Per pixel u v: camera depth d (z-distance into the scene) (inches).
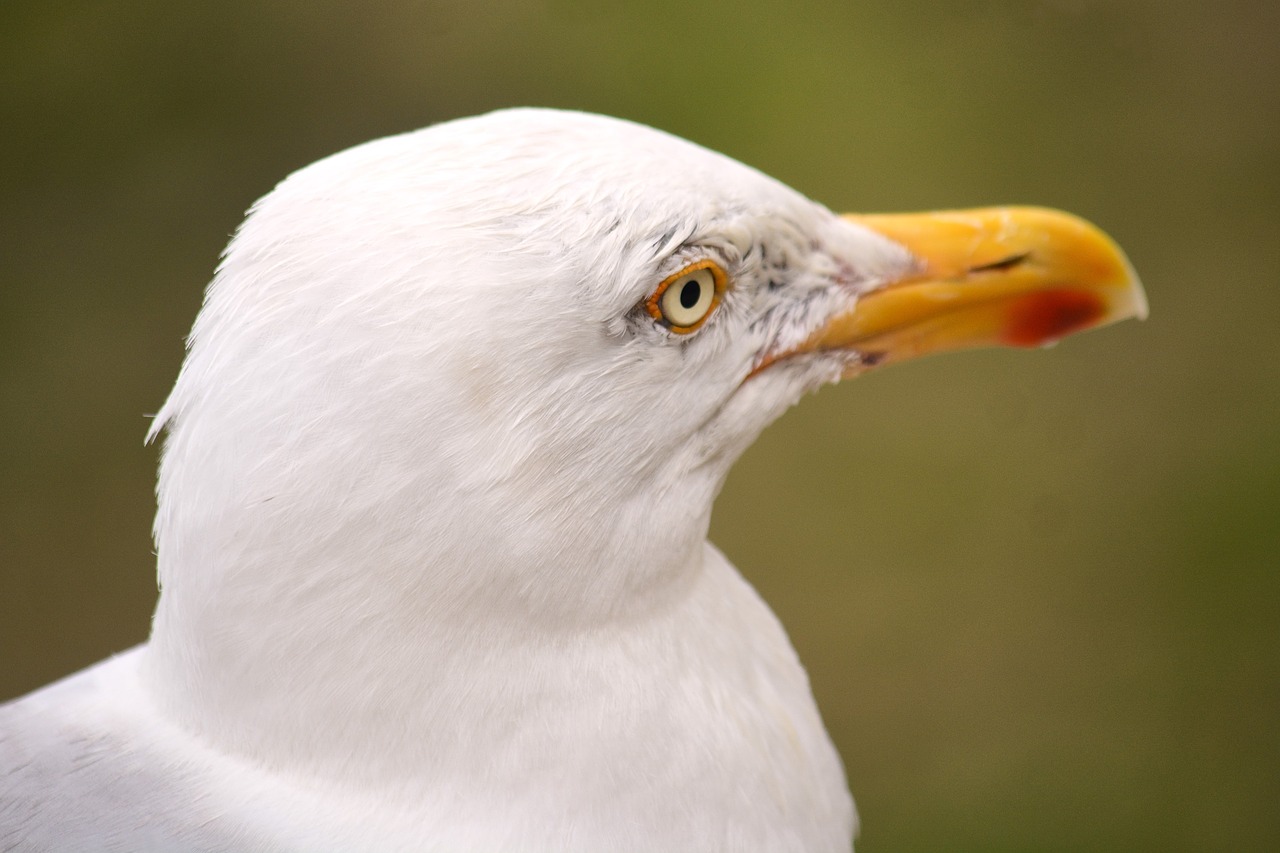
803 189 494.6
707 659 199.8
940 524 461.7
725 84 513.0
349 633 172.1
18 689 432.5
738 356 204.2
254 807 180.4
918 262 228.8
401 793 180.4
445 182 173.5
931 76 528.1
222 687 180.1
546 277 173.0
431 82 505.0
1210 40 546.3
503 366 170.1
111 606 446.6
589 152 181.9
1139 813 414.3
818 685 436.1
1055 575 453.7
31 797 186.7
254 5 521.0
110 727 194.4
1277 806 412.8
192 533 172.7
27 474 462.0
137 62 511.2
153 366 474.0
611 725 184.7
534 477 174.6
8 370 474.6
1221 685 435.2
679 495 197.0
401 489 167.0
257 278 169.6
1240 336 493.4
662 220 182.9
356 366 165.5
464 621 174.7
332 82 506.3
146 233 487.8
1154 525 463.2
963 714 433.1
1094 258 235.0
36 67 510.9
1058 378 489.1
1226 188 513.7
